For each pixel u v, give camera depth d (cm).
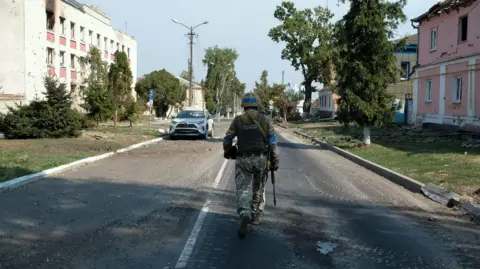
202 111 2761
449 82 2362
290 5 5344
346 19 1925
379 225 712
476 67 2100
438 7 2462
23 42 3197
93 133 2514
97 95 2911
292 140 2722
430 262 543
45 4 3425
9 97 3142
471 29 2156
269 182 1112
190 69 4425
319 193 977
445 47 2419
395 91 4056
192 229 668
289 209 813
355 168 1406
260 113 643
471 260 552
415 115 2803
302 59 5350
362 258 553
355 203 877
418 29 2772
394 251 583
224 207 814
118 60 3106
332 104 5575
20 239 607
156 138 2466
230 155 675
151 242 603
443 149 1623
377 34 1872
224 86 10050
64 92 2233
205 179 1125
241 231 617
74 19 4016
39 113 2152
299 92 6925
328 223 719
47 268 503
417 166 1264
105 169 1286
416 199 926
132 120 3306
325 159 1656
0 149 1579
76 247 578
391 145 1889
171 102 6688
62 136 2206
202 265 520
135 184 1042
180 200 870
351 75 1925
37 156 1407
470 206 806
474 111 2120
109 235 632
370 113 1883
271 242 611
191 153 1770
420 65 2711
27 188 962
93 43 4472
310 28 5234
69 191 941
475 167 1181
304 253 568
